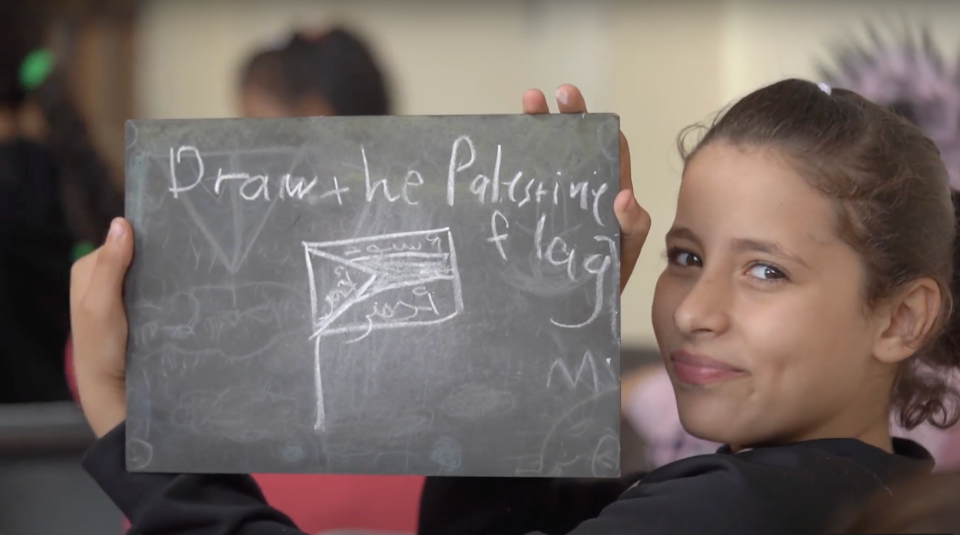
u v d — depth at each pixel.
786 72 2.71
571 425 1.09
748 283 1.12
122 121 2.76
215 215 1.14
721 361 1.11
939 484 0.79
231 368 1.14
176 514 1.10
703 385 1.12
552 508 1.37
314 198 1.13
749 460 1.11
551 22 3.02
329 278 1.13
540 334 1.09
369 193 1.12
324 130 1.13
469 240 1.11
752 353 1.10
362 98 1.91
